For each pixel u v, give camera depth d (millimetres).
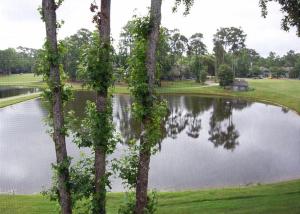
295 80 133125
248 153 34312
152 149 12227
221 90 99062
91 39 11031
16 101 73750
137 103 11578
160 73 12180
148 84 11547
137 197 12086
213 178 26641
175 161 31172
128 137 38594
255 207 17141
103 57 10680
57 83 10961
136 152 12695
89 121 11406
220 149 35969
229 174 27688
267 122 53000
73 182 11461
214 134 43656
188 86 109875
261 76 166375
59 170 11258
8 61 180625
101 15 10797
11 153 33312
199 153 34125
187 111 64312
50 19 10695
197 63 124750
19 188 24422
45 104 11703
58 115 11156
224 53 145625
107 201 18922
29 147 35562
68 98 11445
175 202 18594
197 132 44938
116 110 61188
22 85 126688
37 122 49781
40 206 18188
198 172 28016
